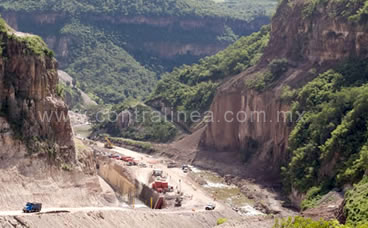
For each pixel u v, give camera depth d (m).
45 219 118.00
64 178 148.12
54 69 154.62
